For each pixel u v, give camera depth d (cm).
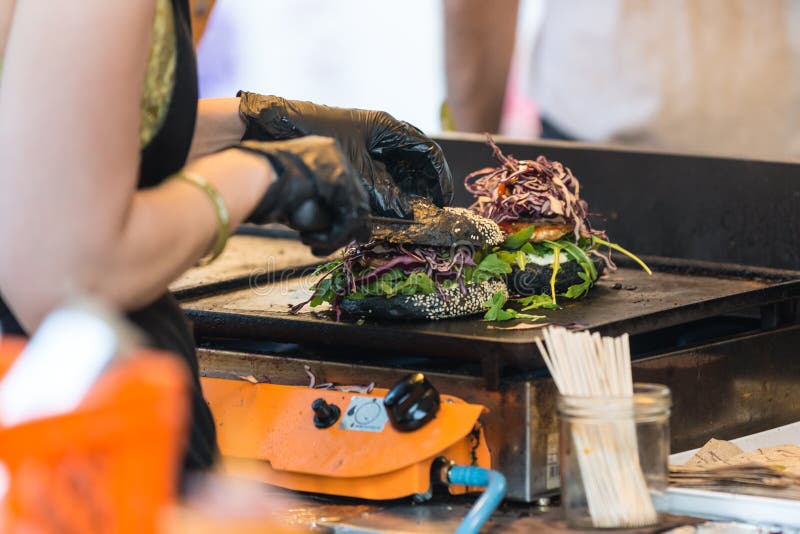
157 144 144
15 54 126
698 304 225
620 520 169
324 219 154
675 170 314
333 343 213
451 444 182
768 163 298
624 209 324
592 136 406
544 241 244
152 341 150
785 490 179
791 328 243
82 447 85
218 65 652
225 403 210
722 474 185
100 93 125
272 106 195
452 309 217
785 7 385
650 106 392
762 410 237
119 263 129
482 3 435
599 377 174
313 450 192
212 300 252
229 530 93
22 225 125
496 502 169
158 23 140
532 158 332
